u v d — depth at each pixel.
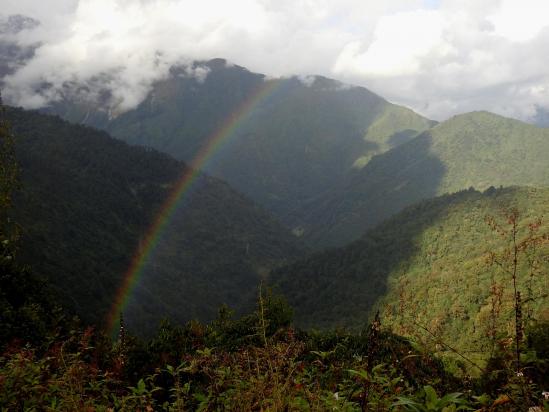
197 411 3.54
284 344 3.90
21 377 3.96
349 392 3.18
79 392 3.88
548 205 76.56
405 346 3.73
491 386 3.21
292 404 3.13
